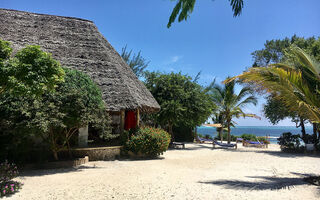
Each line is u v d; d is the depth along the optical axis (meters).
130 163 10.03
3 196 5.07
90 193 5.34
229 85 21.23
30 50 5.39
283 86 6.28
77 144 11.36
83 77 9.65
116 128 15.74
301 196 4.97
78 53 12.97
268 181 6.61
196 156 13.22
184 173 7.84
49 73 5.51
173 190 5.56
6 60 5.32
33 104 7.39
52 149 9.20
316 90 6.50
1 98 7.33
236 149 18.50
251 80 6.74
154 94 18.50
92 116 8.74
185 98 17.92
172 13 5.79
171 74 19.08
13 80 4.81
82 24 15.16
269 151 17.11
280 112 17.94
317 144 15.77
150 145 11.59
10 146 8.22
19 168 8.15
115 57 14.81
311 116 6.45
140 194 5.25
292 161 11.49
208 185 6.04
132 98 11.60
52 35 13.55
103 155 10.89
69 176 7.23
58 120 7.70
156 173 7.77
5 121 7.25
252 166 9.75
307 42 18.48
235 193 5.25
